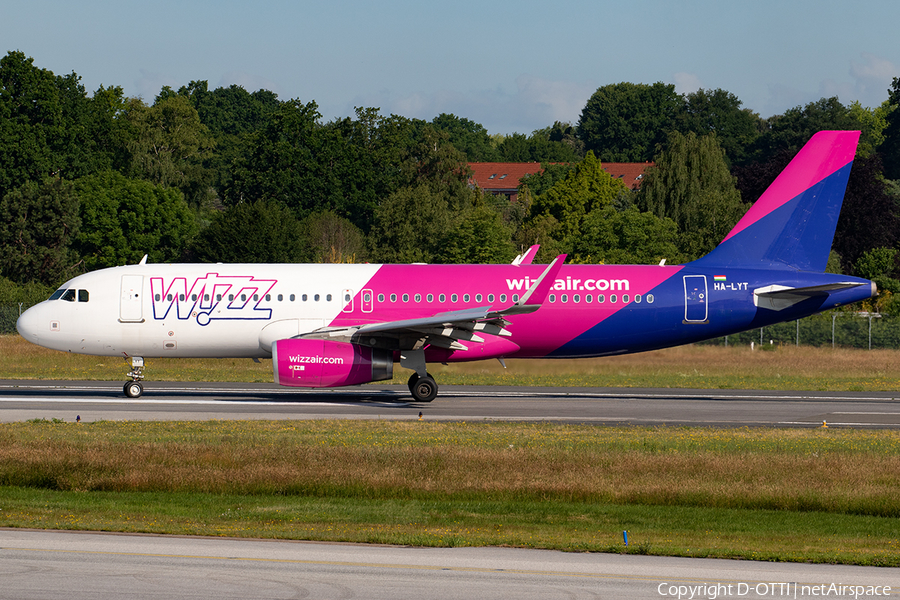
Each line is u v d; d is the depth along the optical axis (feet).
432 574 150.61
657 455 259.60
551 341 424.87
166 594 136.46
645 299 422.41
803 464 250.16
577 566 158.71
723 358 603.26
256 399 416.67
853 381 535.60
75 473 234.79
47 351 635.25
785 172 434.71
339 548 168.96
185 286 418.51
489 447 272.72
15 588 138.10
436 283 419.95
